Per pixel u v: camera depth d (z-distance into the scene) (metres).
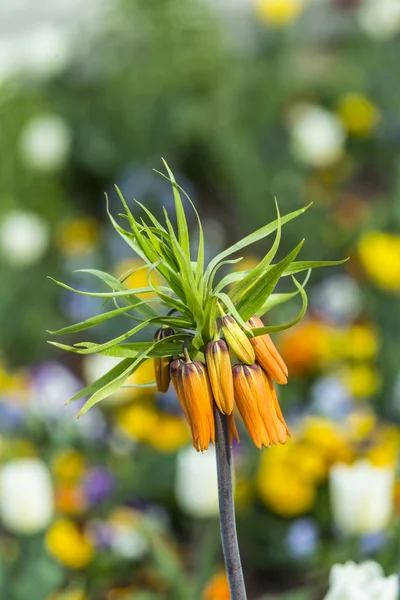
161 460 4.64
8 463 4.61
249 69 9.15
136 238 1.44
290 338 5.24
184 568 4.33
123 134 8.70
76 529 4.06
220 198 8.48
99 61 9.11
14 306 7.25
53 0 10.79
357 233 7.30
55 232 8.13
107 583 4.10
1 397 4.93
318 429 4.34
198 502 3.86
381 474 3.63
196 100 8.72
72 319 7.16
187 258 1.41
